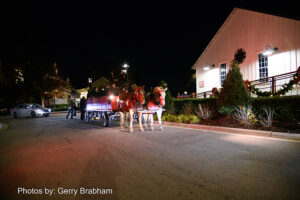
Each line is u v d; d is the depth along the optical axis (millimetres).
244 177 3725
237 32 15883
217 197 3021
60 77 41031
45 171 4410
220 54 17484
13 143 7641
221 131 8617
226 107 9609
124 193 3254
